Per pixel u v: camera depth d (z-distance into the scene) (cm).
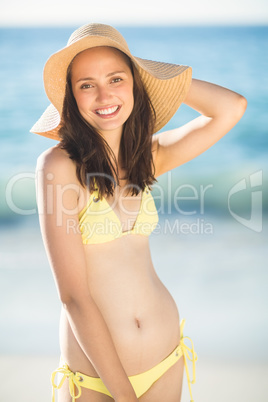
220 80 1950
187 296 672
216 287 707
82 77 238
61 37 2091
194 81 276
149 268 261
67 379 250
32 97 1723
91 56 237
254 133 1484
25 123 1647
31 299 664
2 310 626
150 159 269
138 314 249
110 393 234
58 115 253
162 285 266
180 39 2045
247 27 1964
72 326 232
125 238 253
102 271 245
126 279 248
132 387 234
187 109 1530
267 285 715
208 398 429
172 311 262
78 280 230
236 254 862
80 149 244
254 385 450
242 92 1906
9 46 1941
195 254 858
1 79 1827
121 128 261
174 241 927
